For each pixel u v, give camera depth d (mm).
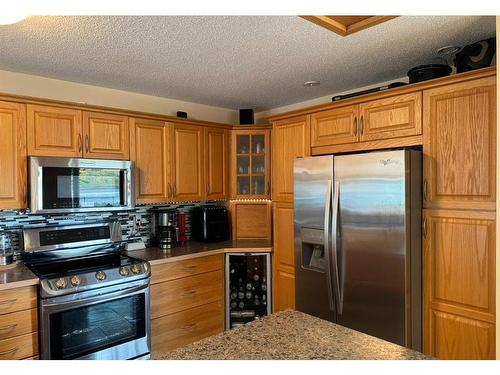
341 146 2648
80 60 2342
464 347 2020
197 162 3342
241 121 3709
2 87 2523
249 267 3445
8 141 2309
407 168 2090
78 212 2531
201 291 3029
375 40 2045
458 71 2080
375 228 2221
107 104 3033
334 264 2432
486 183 1924
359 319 2324
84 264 2553
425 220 2172
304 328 1380
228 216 3631
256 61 2379
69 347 2240
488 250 1924
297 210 2727
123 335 2488
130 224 3211
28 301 2131
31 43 2047
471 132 1973
